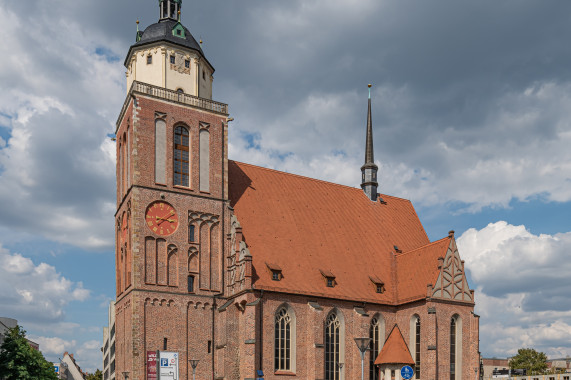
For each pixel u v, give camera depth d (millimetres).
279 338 66250
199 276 67000
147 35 73125
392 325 75312
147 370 61562
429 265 75125
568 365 162250
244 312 64625
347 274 75125
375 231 84938
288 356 66562
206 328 66188
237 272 66625
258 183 78125
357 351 71062
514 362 143750
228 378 63781
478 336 74062
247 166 79438
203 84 74875
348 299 71562
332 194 85875
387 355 71875
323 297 69750
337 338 70812
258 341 64125
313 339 67125
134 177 65250
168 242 65750
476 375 72625
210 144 71688
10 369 86812
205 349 65500
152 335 62656
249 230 71188
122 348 66312
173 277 65500
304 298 68688
